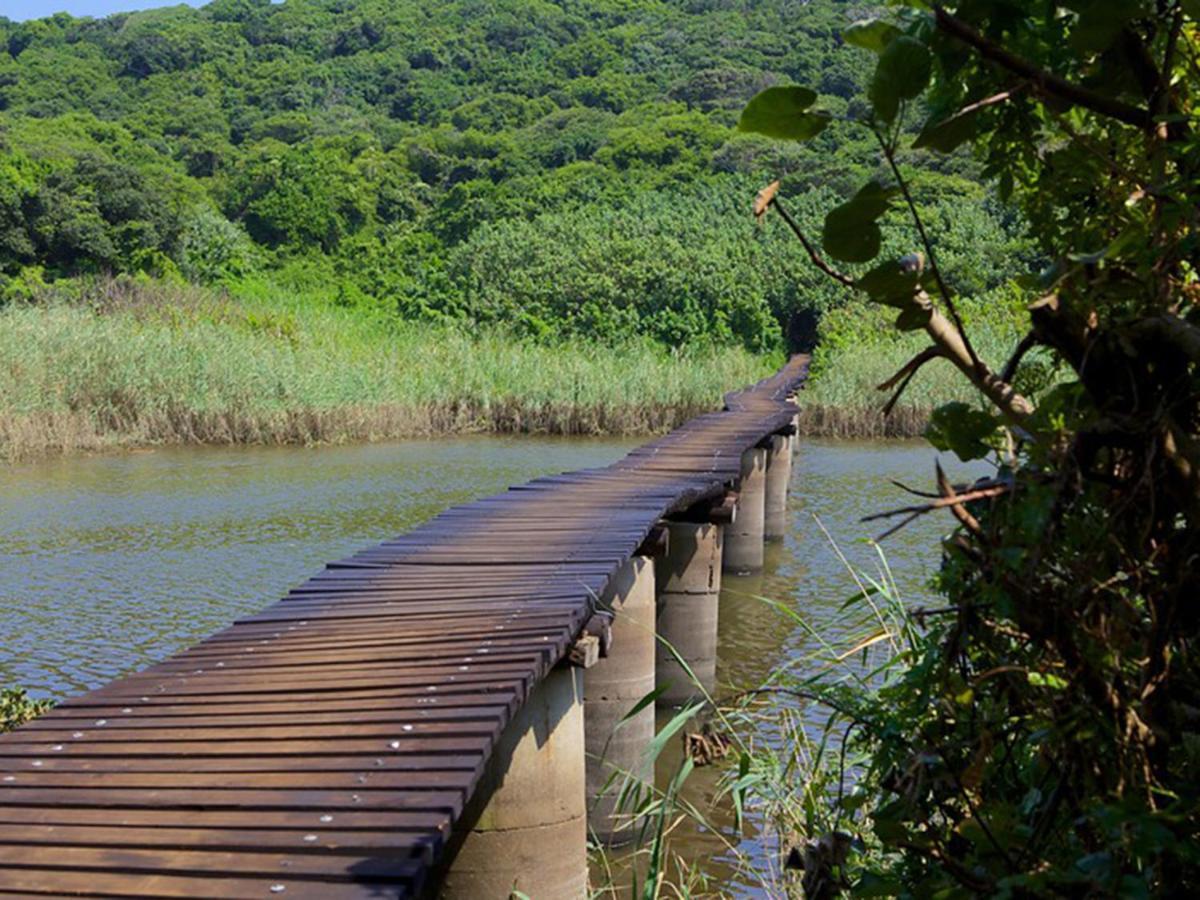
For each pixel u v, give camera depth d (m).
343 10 110.56
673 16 106.44
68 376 30.72
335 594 9.21
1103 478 2.15
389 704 6.23
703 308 51.44
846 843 3.19
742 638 14.83
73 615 14.70
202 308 43.62
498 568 9.96
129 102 90.81
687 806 8.09
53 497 22.97
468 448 31.92
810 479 27.69
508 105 88.12
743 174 65.00
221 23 106.00
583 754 8.29
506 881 7.62
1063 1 2.21
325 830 4.56
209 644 7.75
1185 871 2.20
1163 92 2.33
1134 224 2.34
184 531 19.92
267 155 73.06
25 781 5.18
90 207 51.84
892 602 6.00
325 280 59.53
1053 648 2.27
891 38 2.27
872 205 2.25
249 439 31.78
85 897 4.02
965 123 2.32
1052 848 2.54
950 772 2.71
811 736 9.88
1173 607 2.15
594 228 57.28
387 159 72.81
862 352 39.97
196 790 5.03
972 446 2.44
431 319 52.25
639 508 12.70
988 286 42.59
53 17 107.56
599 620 8.46
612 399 36.25
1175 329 2.04
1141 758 2.17
